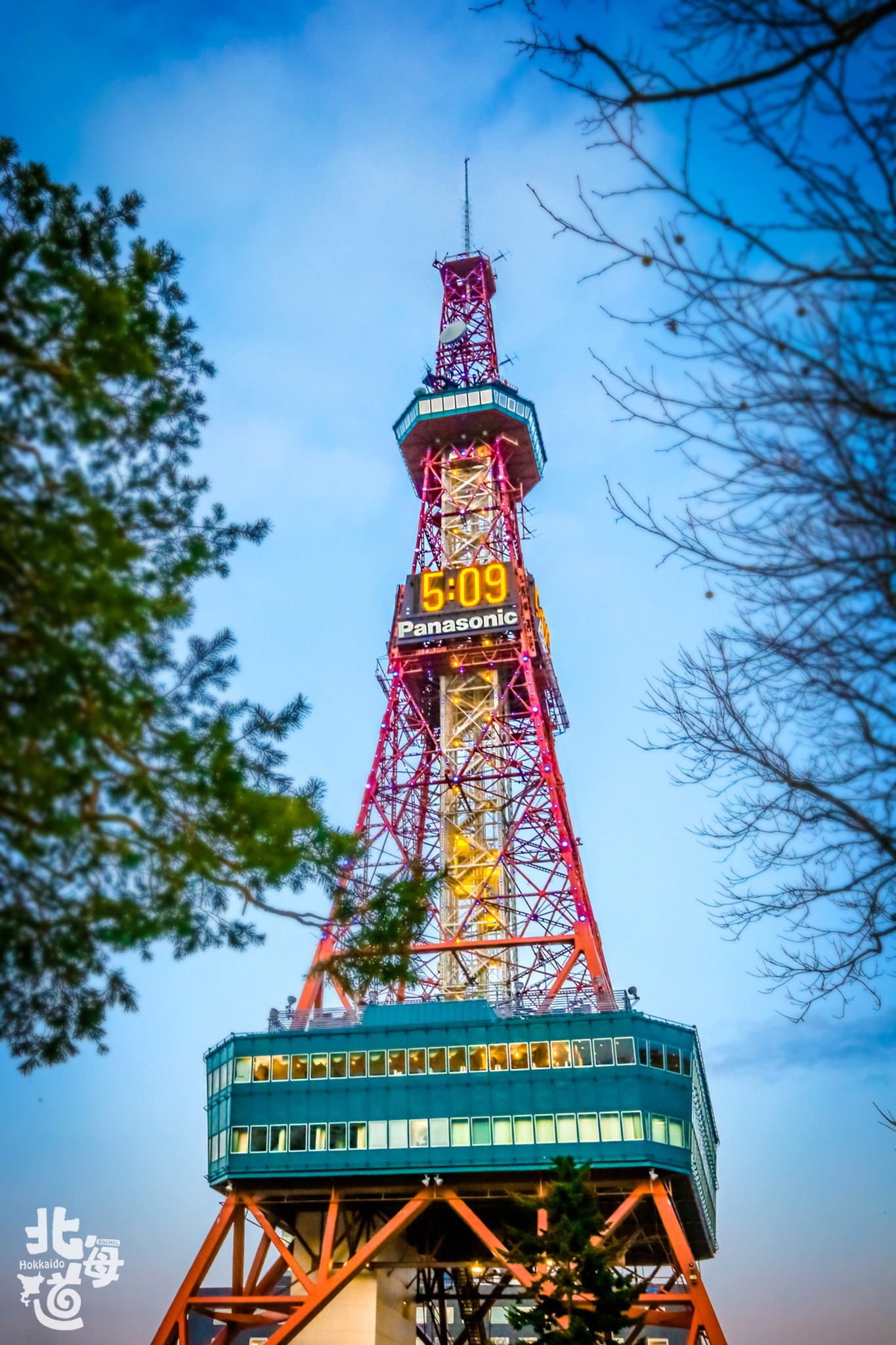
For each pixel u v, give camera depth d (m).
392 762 111.00
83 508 20.23
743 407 14.05
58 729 19.17
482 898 99.88
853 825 17.77
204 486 25.45
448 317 150.50
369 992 29.27
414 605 119.31
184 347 26.61
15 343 19.47
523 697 120.88
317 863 25.44
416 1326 98.00
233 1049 90.00
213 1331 146.12
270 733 25.67
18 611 18.81
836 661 15.23
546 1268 76.38
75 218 25.64
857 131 12.81
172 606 21.98
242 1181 86.75
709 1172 103.00
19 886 19.88
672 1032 87.12
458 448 136.62
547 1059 85.81
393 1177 85.25
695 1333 73.38
